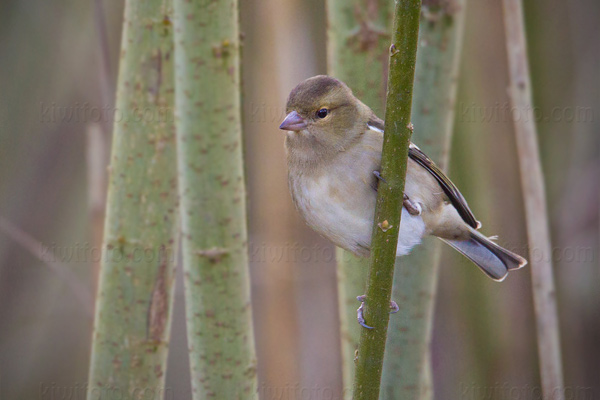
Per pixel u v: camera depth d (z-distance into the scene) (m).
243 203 7.18
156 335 7.54
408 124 6.02
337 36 8.19
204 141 6.97
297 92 8.16
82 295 10.31
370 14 8.02
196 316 7.19
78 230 13.71
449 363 12.30
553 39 13.48
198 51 6.88
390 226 6.15
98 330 7.58
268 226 11.86
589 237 13.77
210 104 6.94
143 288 7.45
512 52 9.78
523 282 12.30
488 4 11.90
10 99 13.57
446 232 8.83
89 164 10.15
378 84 8.11
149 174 7.39
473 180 11.82
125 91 7.39
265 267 11.82
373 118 8.19
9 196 13.49
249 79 12.30
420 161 8.15
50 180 13.70
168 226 7.50
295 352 11.73
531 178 9.71
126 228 7.41
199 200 7.04
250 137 12.01
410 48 5.84
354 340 8.23
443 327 12.37
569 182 13.86
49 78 13.52
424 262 8.00
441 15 7.86
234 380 7.21
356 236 8.10
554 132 13.70
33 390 13.34
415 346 7.94
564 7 13.51
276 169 11.87
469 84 11.70
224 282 7.11
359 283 8.27
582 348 13.67
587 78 13.59
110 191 7.49
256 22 12.17
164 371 7.68
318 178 8.14
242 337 7.22
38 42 13.56
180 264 13.53
